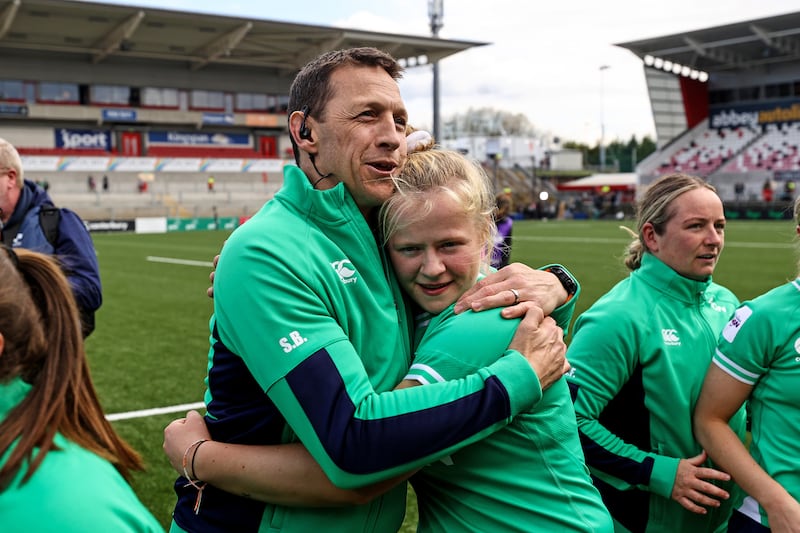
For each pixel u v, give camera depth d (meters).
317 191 1.50
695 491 2.15
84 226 3.56
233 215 41.19
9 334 1.12
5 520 1.02
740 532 2.11
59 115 41.00
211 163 43.97
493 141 62.28
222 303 1.45
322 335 1.40
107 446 1.21
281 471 1.44
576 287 1.66
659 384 2.28
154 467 4.18
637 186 47.00
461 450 1.51
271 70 47.84
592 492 1.58
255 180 45.47
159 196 41.38
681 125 48.38
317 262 1.47
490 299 1.53
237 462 1.47
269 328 1.39
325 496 1.43
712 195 2.33
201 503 1.57
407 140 1.73
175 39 40.97
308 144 1.56
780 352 1.99
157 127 44.75
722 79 44.94
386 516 1.59
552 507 1.49
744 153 43.53
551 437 1.52
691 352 2.30
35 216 3.41
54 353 1.17
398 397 1.37
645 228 2.40
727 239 22.95
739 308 2.13
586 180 54.19
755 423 2.09
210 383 1.59
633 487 2.29
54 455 1.09
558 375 1.51
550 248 20.66
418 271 1.57
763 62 41.97
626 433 2.37
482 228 1.61
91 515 1.04
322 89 1.54
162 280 14.14
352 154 1.52
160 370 6.74
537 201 46.81
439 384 1.40
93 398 1.23
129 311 10.30
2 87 40.34
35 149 41.03
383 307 1.55
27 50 40.53
